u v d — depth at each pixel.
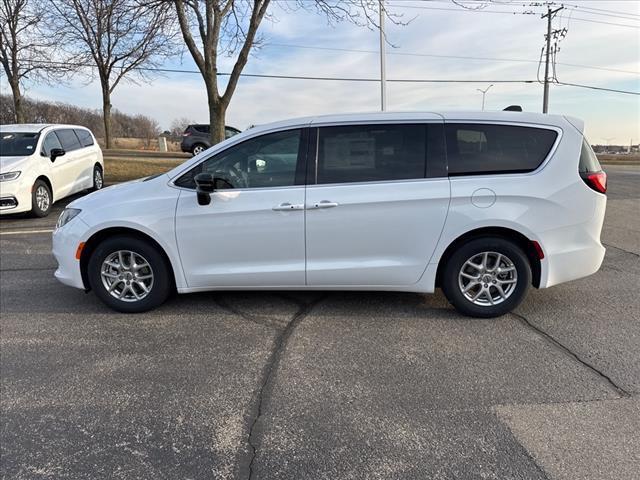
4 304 4.71
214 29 11.89
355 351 3.66
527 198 3.97
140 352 3.68
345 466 2.43
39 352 3.69
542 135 4.07
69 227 4.36
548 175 4.01
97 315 4.41
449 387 3.14
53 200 9.73
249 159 4.19
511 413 2.85
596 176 4.08
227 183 4.19
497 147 4.07
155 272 4.34
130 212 4.21
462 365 3.43
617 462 2.43
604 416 2.81
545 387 3.13
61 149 10.02
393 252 4.13
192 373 3.36
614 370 3.35
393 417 2.83
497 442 2.59
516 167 4.04
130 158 22.17
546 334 3.93
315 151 4.13
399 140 4.10
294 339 3.88
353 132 4.12
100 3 13.05
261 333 3.99
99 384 3.22
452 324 4.14
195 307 4.57
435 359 3.53
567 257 4.09
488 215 3.99
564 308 4.49
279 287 4.29
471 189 3.99
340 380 3.25
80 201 4.52
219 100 12.30
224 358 3.57
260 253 4.20
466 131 4.09
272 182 4.16
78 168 10.81
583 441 2.59
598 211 4.11
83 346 3.79
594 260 4.16
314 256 4.17
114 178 14.31
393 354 3.61
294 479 2.35
